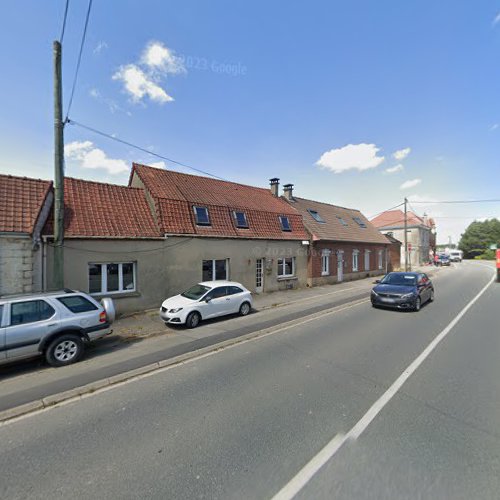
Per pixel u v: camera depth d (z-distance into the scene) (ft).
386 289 36.94
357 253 76.28
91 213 34.37
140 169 44.32
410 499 8.48
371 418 12.69
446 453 10.41
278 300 44.45
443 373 17.28
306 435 11.61
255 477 9.48
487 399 14.23
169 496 8.81
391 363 18.98
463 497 8.52
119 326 29.96
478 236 242.17
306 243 58.59
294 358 20.12
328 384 16.07
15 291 27.78
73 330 20.51
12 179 30.71
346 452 10.55
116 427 12.53
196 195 46.03
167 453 10.76
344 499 8.54
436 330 26.78
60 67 25.00
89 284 33.30
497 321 29.99
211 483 9.29
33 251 28.76
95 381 17.06
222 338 25.16
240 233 47.01
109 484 9.35
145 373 18.37
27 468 10.18
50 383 16.97
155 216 38.78
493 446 10.77
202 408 13.88
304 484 9.14
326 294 50.31
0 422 13.17
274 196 65.16
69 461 10.48
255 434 11.75
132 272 36.40
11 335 18.31
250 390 15.55
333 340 24.11
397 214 157.99
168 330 28.48
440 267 126.21
